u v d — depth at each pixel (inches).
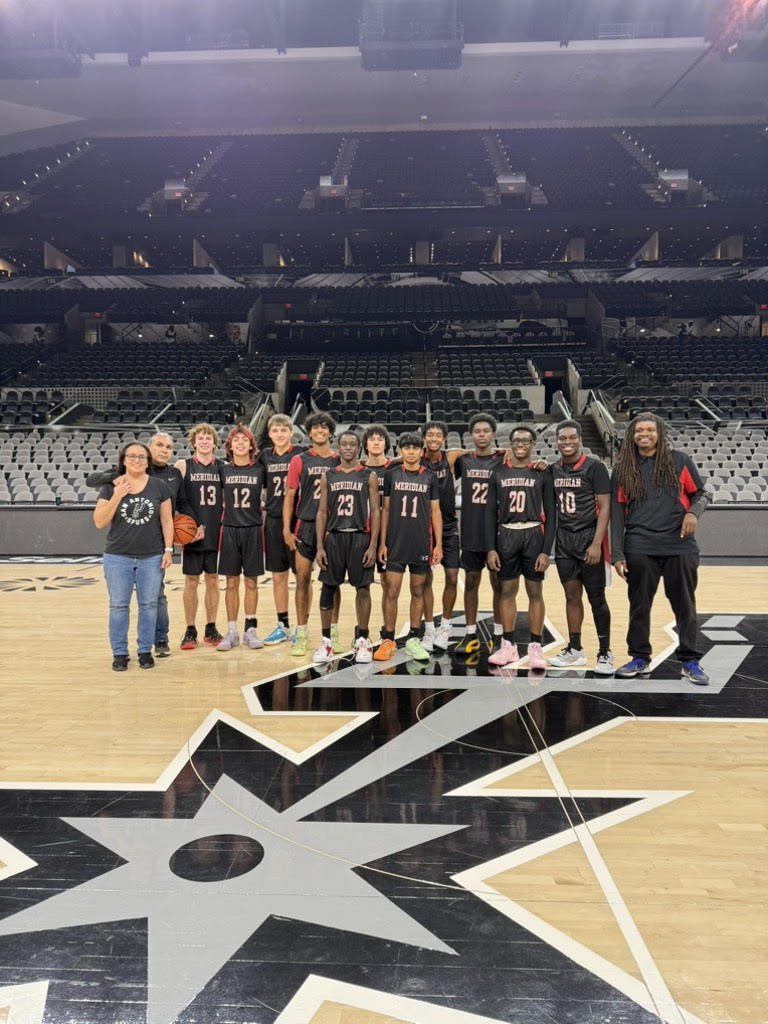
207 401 599.8
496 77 1040.8
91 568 334.0
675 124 1171.3
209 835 89.7
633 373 704.4
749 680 154.5
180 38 1059.3
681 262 888.9
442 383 682.8
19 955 67.0
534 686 151.0
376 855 84.9
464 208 906.1
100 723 129.6
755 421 526.3
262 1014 59.8
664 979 63.7
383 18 984.3
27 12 914.1
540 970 64.9
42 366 725.9
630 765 111.0
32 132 1128.2
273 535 186.5
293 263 1119.0
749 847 86.4
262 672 161.5
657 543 149.3
